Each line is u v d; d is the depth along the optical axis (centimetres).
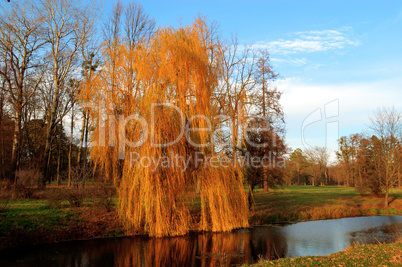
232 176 1499
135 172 1289
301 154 6744
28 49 2341
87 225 1352
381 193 3180
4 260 995
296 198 3134
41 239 1198
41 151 2844
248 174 1822
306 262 857
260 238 1388
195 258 1056
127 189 1326
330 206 2475
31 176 1948
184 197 1394
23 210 1445
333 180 7450
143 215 1356
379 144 2930
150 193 1260
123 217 1376
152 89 1302
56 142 3228
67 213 1447
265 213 2011
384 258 848
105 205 1515
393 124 2822
